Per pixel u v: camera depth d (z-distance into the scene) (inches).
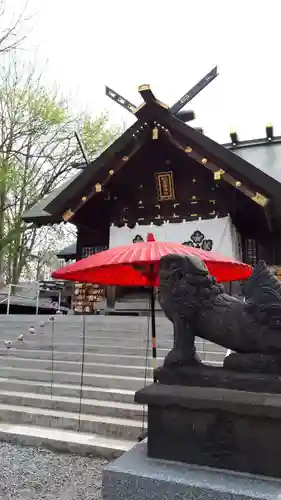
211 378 142.7
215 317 147.9
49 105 853.2
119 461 141.8
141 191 619.2
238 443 131.4
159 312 561.3
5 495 167.6
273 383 133.6
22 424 248.2
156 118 524.7
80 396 266.8
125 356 312.7
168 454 140.6
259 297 140.3
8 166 812.6
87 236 689.6
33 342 371.6
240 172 490.0
